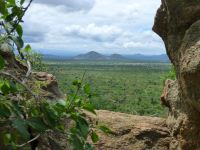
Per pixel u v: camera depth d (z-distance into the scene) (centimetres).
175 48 514
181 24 509
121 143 572
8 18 286
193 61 443
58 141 460
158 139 587
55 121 287
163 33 561
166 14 546
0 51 296
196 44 453
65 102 296
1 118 285
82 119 297
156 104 3722
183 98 514
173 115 570
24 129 269
